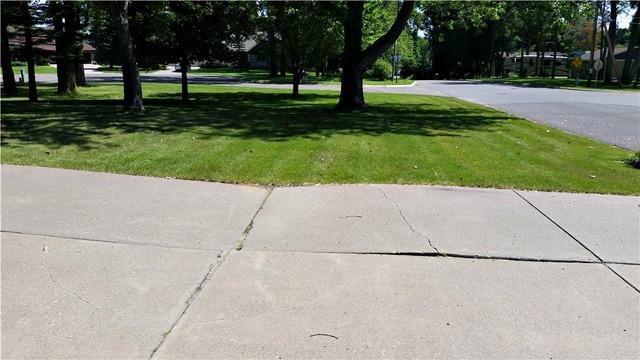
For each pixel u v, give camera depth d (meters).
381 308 3.62
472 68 69.75
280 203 5.96
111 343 3.15
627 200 6.25
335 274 4.14
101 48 19.41
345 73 17.62
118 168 7.38
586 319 3.51
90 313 3.48
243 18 19.50
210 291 3.83
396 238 4.91
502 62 78.56
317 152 8.83
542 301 3.76
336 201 6.04
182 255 4.46
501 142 10.53
